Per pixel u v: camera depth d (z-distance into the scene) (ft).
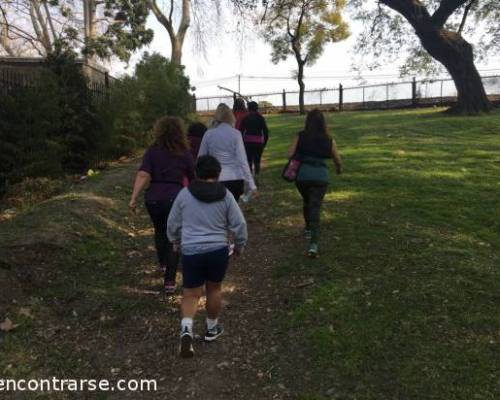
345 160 39.73
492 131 53.31
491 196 28.55
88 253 21.29
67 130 36.78
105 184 32.55
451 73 71.10
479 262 19.58
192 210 14.11
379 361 13.80
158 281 19.58
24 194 29.22
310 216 20.70
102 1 98.32
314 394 12.73
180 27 99.91
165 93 53.57
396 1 70.95
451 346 14.25
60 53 39.42
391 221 24.53
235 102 32.45
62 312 16.96
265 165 40.93
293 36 112.57
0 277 17.71
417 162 37.99
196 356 14.69
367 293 17.31
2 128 30.19
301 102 112.68
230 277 19.92
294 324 15.84
